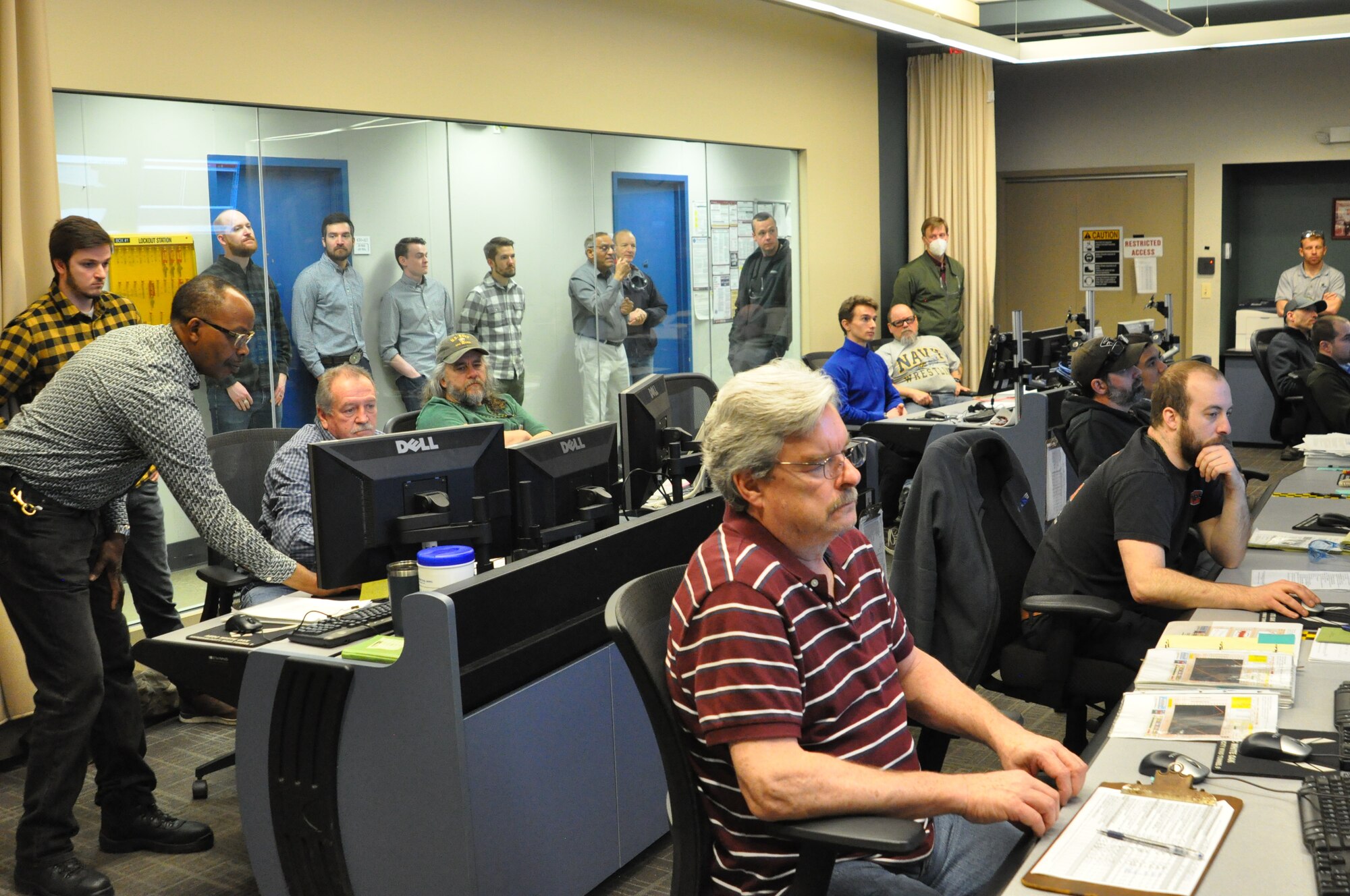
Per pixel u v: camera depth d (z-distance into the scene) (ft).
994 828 6.07
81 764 8.98
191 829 9.89
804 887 4.97
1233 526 9.43
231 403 15.10
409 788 7.29
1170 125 31.14
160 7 14.05
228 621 8.44
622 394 10.84
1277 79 29.73
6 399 11.20
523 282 19.43
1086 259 32.89
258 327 15.43
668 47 22.03
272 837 7.89
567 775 8.09
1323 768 5.51
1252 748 5.71
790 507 5.22
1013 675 9.18
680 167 22.68
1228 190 31.24
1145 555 8.58
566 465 9.71
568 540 9.47
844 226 27.71
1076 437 13.11
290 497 10.27
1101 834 4.98
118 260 13.88
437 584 7.59
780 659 5.02
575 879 8.21
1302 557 9.84
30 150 12.20
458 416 13.25
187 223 14.61
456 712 7.07
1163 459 8.96
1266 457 27.73
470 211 18.42
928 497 8.87
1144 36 24.56
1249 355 29.19
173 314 8.55
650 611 5.51
